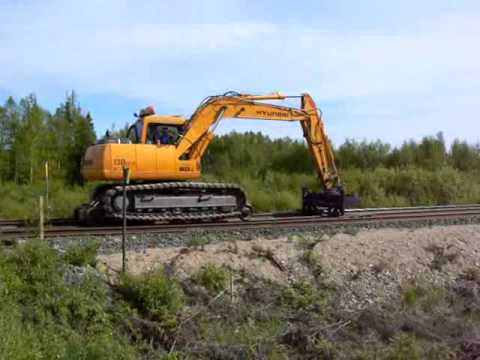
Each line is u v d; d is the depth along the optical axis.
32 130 31.91
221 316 9.23
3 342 6.88
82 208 15.50
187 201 15.77
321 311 9.85
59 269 8.93
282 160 33.03
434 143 34.75
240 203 16.73
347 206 17.84
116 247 11.31
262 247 11.38
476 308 10.87
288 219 16.62
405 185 27.73
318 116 18.95
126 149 15.26
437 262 12.17
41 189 24.89
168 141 16.39
